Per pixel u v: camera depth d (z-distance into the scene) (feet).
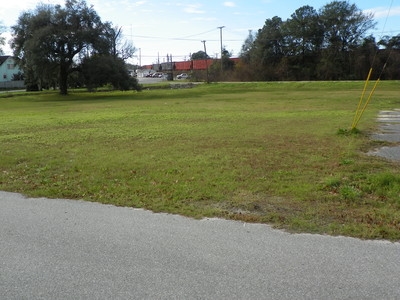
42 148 33.78
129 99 129.90
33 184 21.74
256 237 13.69
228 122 53.01
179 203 17.63
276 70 261.44
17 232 14.62
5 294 10.22
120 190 19.97
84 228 14.89
